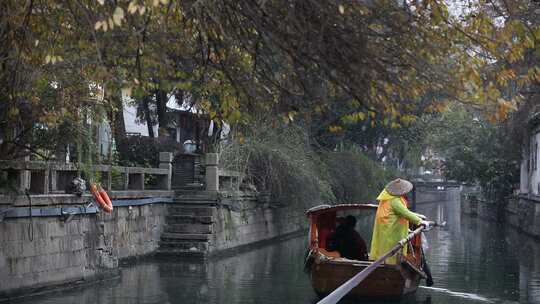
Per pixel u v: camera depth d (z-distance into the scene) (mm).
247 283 15219
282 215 28594
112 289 13930
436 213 61406
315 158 28078
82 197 14203
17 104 11742
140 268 17297
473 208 53594
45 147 13234
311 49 8734
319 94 9562
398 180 13297
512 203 37906
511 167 39656
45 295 12836
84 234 14391
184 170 23766
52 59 9930
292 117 10031
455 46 9023
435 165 52188
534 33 8867
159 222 20016
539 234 28344
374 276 12602
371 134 38094
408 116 9750
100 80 10086
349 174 33094
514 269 18516
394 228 12922
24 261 12422
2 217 11727
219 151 23766
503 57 9055
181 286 14594
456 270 18219
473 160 39750
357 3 8477
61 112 12281
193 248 19781
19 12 9953
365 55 8711
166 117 26094
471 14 9055
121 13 7148
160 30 10172
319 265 12828
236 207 22188
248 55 9883
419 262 14078
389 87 9141
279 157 24828
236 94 10250
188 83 10500
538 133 31438
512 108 8859
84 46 10258
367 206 14719
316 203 26094
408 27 8836
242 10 8711
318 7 8406
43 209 12852
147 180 21250
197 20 9281
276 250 23062
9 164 12273
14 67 11102
